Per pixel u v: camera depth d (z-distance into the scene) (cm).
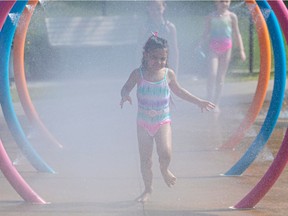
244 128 1347
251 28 2602
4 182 1120
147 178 998
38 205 983
